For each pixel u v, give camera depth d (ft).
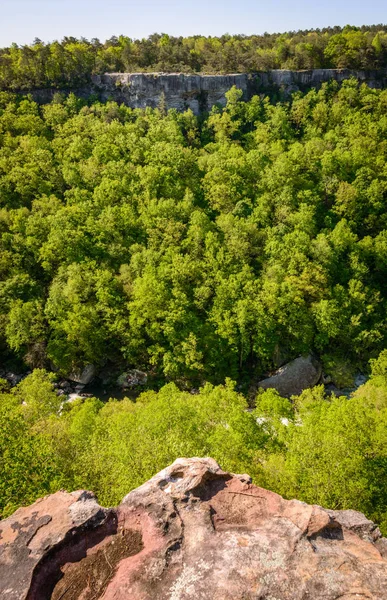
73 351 195.93
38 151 275.80
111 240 231.50
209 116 355.36
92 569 48.47
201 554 48.70
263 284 201.36
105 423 121.49
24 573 46.85
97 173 269.03
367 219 251.60
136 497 56.13
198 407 128.06
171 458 89.56
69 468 96.84
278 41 439.22
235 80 365.81
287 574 45.83
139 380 198.59
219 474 59.57
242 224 226.38
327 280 210.38
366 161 279.08
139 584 46.16
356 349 200.85
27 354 200.85
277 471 93.15
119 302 204.33
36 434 102.58
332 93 367.66
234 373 196.03
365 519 54.39
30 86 347.77
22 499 79.36
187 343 187.21
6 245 224.33
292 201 246.47
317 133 329.93
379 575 45.60
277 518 53.11
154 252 214.90
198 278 209.97
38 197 257.75
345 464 86.58
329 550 48.85
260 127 334.85
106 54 404.16
